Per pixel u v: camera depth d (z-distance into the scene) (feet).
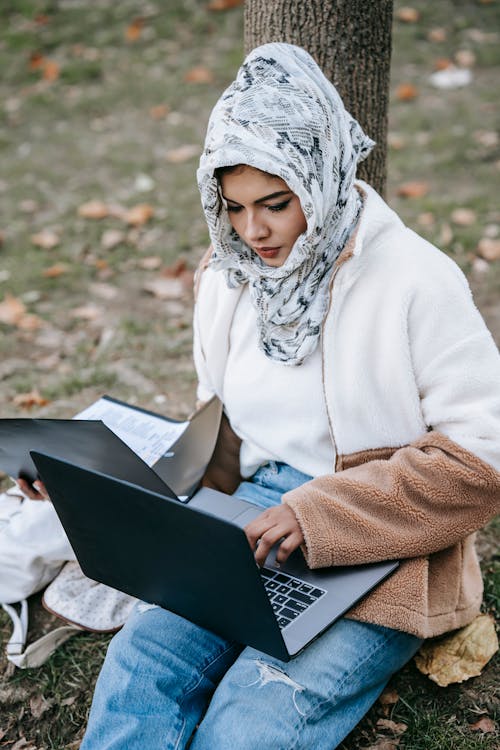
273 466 7.19
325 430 6.68
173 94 19.67
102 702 6.18
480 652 7.33
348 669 6.19
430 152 16.67
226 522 5.03
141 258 14.46
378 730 7.03
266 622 5.54
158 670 6.31
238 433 7.41
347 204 6.37
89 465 6.53
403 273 6.16
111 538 6.01
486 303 12.70
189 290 13.58
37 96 20.03
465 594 6.77
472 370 6.11
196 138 18.01
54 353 12.41
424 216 14.49
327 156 6.03
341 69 8.27
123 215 15.57
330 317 6.31
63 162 17.63
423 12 21.66
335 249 6.38
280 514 6.23
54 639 7.89
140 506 5.45
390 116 17.93
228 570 5.35
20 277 14.08
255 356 6.93
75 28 22.49
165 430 7.65
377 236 6.30
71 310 13.33
